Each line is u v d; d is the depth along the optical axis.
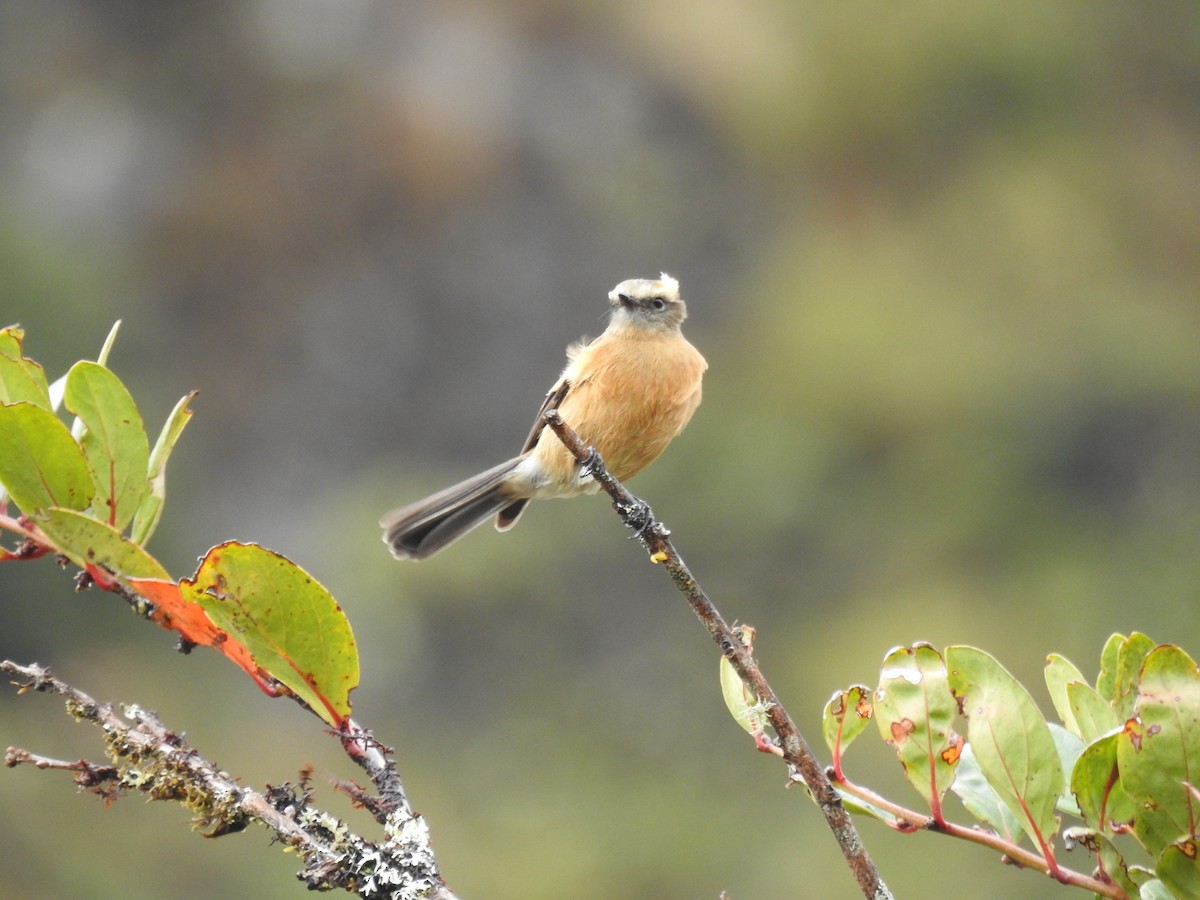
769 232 21.47
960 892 11.78
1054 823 2.94
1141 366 18.59
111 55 22.92
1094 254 19.95
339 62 23.00
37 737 14.02
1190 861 2.75
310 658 3.04
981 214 20.38
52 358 17.66
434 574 17.50
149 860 12.41
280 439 21.20
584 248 22.27
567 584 17.61
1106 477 18.31
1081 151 20.83
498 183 22.52
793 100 21.50
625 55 22.44
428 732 16.83
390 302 22.14
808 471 17.78
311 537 20.25
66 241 20.81
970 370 18.59
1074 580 17.06
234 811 2.82
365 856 2.90
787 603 17.16
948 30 20.89
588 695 17.08
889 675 3.06
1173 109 21.22
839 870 13.24
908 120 21.03
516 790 15.71
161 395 20.14
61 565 3.23
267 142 22.59
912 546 17.56
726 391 18.92
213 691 15.20
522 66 22.83
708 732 16.41
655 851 14.23
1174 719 2.76
